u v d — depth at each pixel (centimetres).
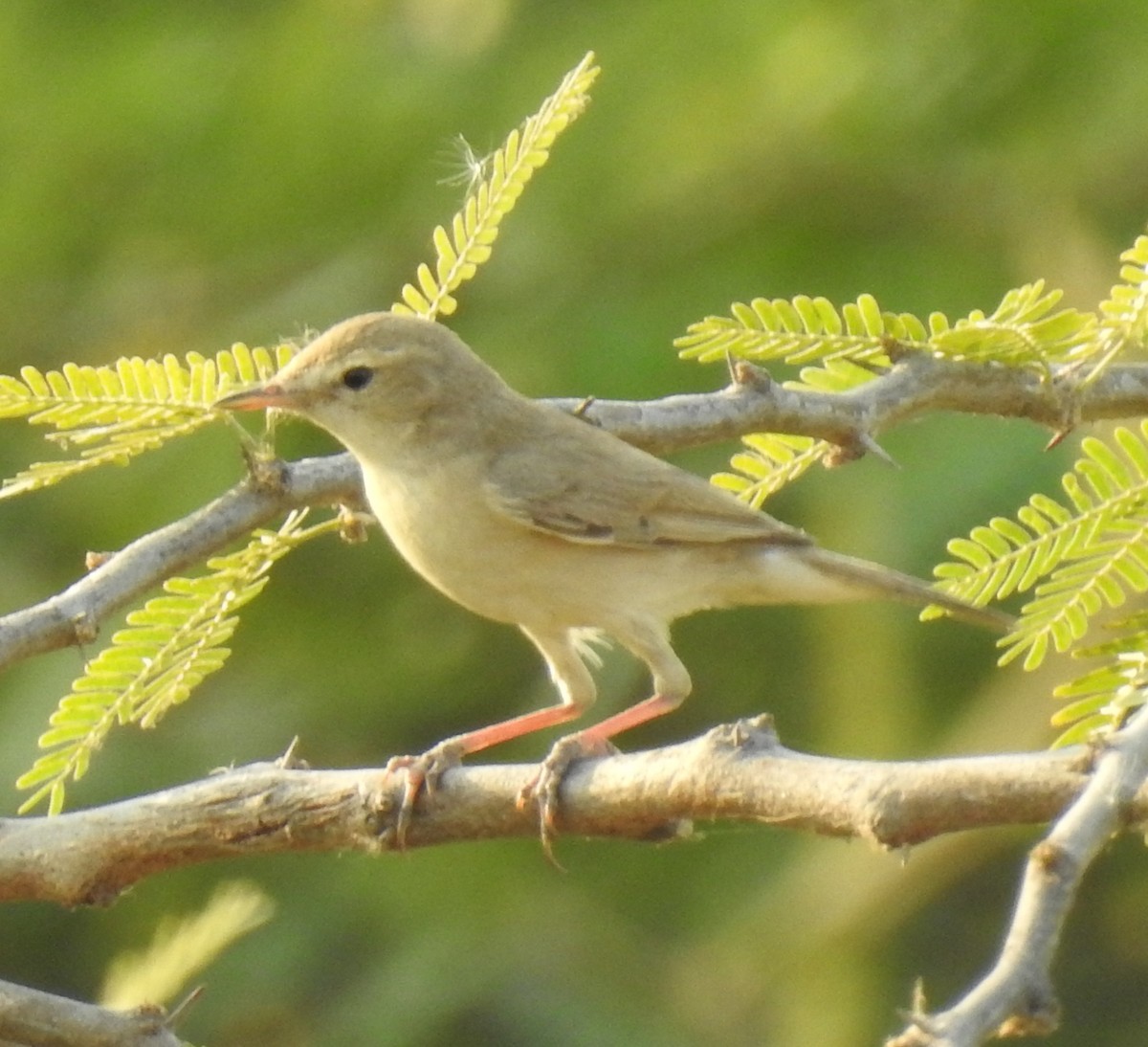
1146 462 589
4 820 594
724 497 812
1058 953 1716
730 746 492
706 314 1409
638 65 1415
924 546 1272
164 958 525
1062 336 629
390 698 1534
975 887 1608
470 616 1556
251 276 1466
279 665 1552
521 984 1475
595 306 1427
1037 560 590
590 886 1527
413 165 1419
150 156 1465
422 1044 1452
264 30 1491
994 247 1434
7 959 1566
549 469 794
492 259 1449
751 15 1413
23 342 1484
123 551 579
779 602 823
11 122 1486
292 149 1438
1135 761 392
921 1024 322
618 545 791
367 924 1509
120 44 1504
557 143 1420
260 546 609
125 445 598
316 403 798
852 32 1416
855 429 638
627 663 1401
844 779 460
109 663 598
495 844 1534
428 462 796
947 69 1409
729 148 1417
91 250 1484
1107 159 1405
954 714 1438
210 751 1502
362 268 1440
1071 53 1392
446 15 1446
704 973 1497
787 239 1440
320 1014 1479
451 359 808
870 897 1505
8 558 1462
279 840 582
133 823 585
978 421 1305
